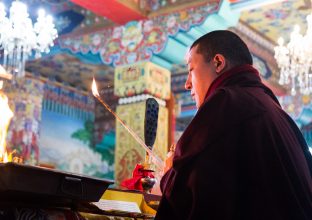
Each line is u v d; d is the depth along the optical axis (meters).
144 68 10.59
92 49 11.45
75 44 11.79
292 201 1.98
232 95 2.15
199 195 1.97
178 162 2.06
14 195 2.18
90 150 17.41
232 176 2.00
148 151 3.27
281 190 2.00
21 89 14.73
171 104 10.91
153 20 10.77
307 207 2.02
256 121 2.09
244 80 2.29
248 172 2.02
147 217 2.90
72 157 16.75
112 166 17.67
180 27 10.38
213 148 2.04
